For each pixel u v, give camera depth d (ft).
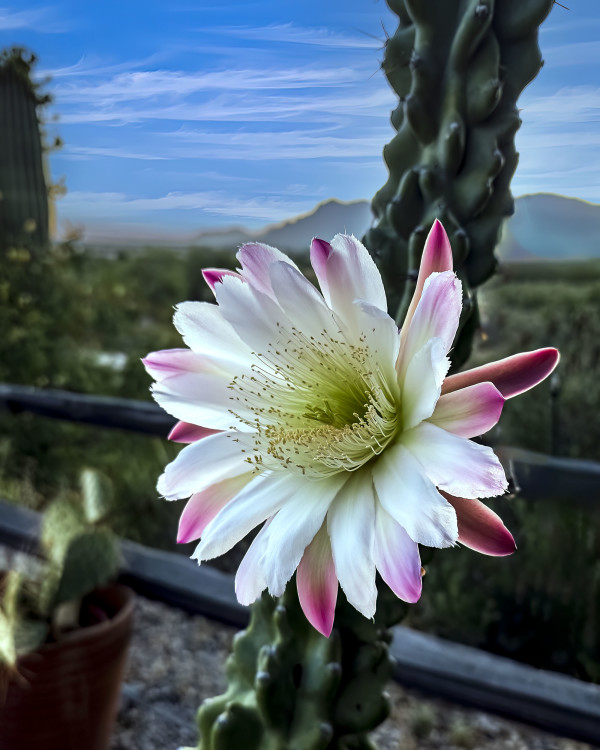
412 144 1.42
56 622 2.90
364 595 0.98
